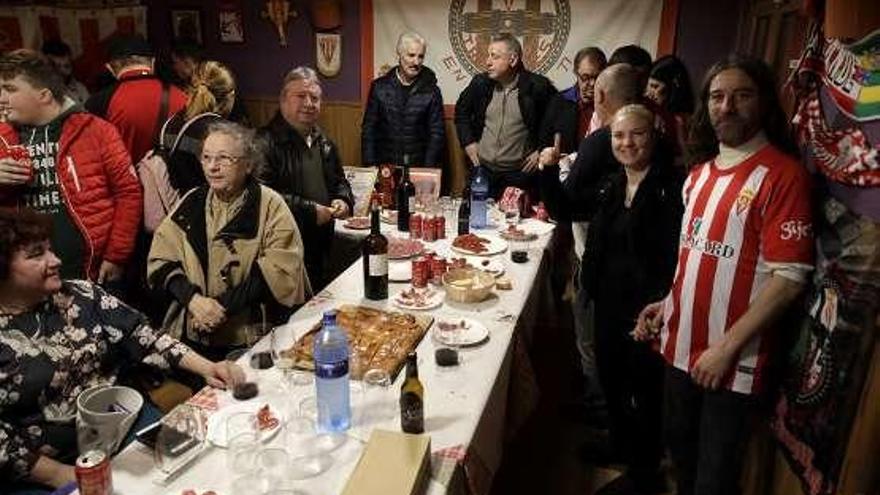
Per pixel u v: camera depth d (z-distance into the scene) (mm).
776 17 3203
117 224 2551
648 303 2104
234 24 5027
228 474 1298
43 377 1579
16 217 1498
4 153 2254
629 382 2264
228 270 2098
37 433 1579
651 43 4352
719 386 1651
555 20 4453
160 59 5223
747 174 1563
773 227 1514
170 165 2682
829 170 1574
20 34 4793
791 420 1720
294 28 4930
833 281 1514
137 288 2832
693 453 1910
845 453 1445
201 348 2146
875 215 1354
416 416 1427
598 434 2752
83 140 2406
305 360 1684
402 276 2322
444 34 4672
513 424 2055
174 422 1386
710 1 4199
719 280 1633
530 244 2740
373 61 4859
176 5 5070
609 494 2348
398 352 1740
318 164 2838
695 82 4371
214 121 2445
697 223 1684
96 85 4602
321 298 2152
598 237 2211
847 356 1437
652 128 2010
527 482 2477
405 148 4207
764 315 1528
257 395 1573
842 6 1546
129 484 1267
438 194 3326
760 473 2049
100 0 5027
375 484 1201
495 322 1991
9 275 1495
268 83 5113
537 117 3871
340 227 2992
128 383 1843
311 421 1457
